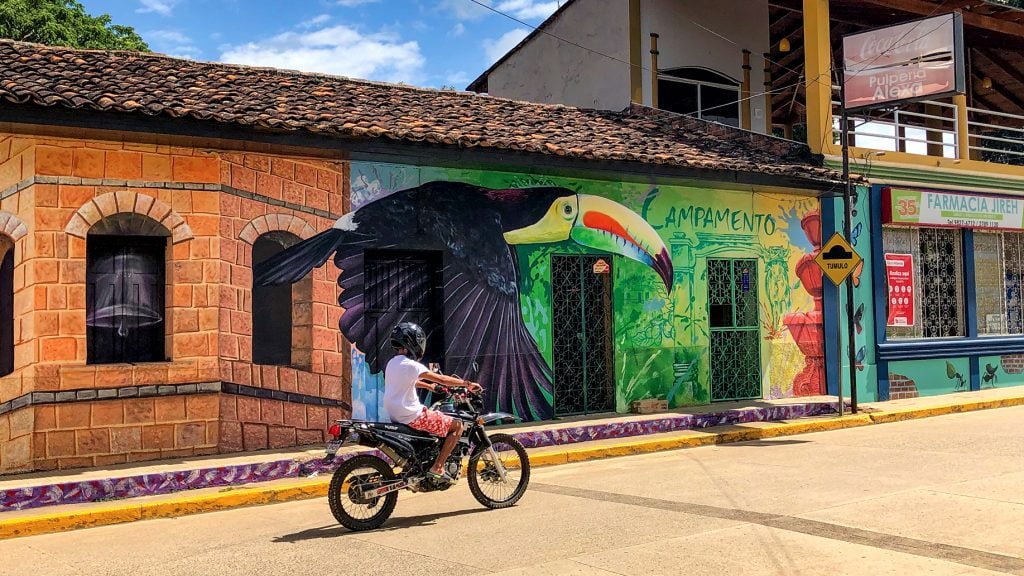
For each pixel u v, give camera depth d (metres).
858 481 8.56
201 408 10.23
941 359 16.61
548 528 7.00
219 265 10.41
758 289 15.00
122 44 22.91
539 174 12.81
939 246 16.92
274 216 10.81
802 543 6.19
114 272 10.11
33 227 9.55
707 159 13.52
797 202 15.49
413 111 12.41
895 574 5.41
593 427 11.98
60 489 8.45
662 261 14.01
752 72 18.94
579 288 13.31
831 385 15.55
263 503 8.88
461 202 12.19
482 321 12.28
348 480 7.34
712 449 11.63
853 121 16.62
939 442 11.13
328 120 10.58
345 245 11.29
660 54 17.78
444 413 7.96
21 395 9.48
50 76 9.91
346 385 11.27
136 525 8.03
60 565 6.54
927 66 14.94
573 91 19.17
